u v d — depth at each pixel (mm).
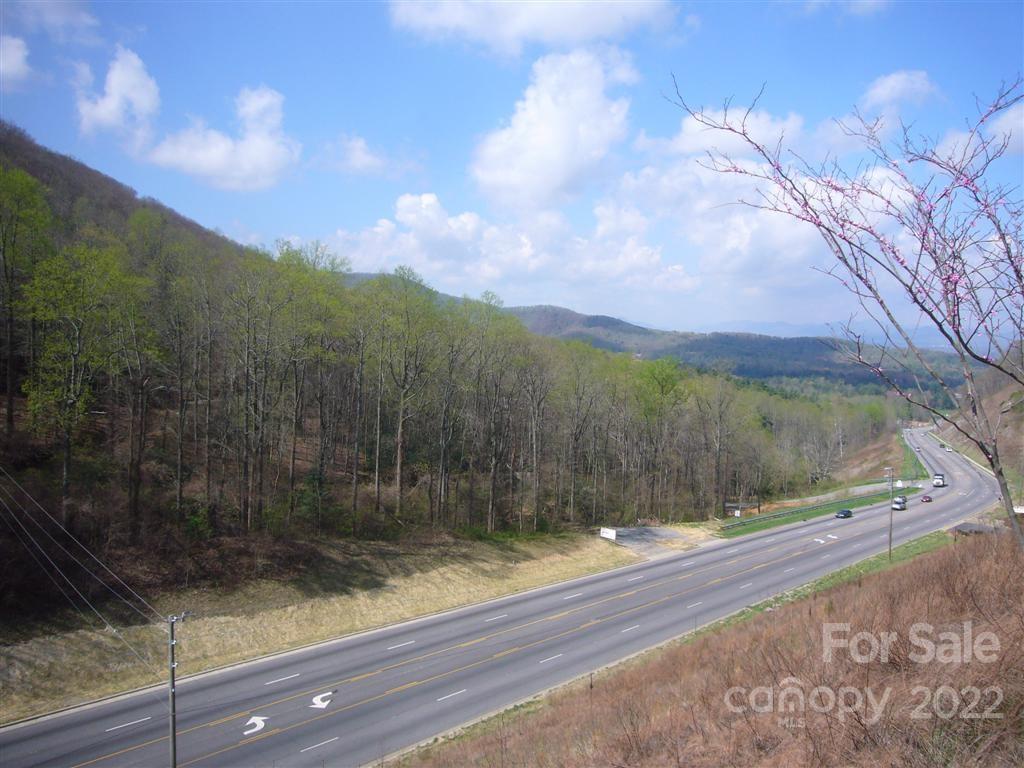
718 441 60094
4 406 35438
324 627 28516
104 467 32719
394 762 17594
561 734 14508
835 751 7301
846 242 4336
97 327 29078
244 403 35562
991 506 54312
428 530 40000
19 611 23234
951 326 4172
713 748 9375
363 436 50531
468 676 23781
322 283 35688
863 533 47344
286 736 19359
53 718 20109
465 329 42438
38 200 31891
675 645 26016
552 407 53312
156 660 24016
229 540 30875
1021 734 6621
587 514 54594
